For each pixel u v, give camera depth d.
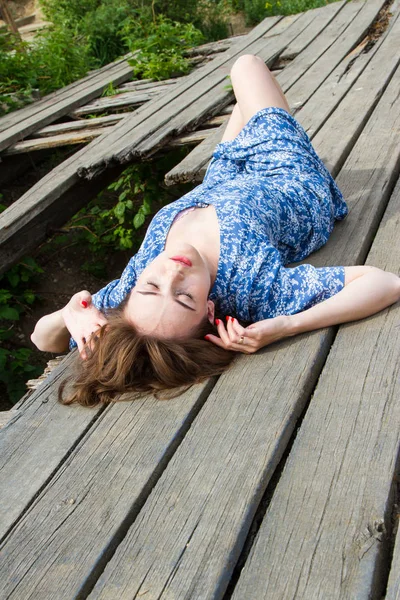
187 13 11.84
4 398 5.84
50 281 6.96
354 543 1.69
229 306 2.65
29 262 6.48
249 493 1.91
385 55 6.21
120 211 6.69
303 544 1.72
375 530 1.72
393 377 2.25
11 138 6.59
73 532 1.90
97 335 2.52
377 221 3.44
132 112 6.51
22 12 15.52
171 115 5.91
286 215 2.99
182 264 2.38
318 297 2.58
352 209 3.52
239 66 3.69
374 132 4.43
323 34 7.61
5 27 9.33
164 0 11.61
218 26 12.67
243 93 3.63
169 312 2.39
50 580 1.76
